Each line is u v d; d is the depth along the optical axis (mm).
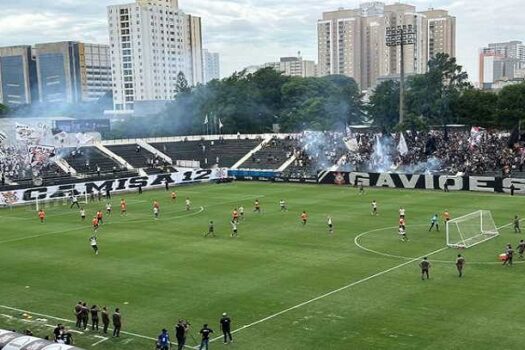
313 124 155000
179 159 127812
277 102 180250
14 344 27109
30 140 105312
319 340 33719
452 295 40688
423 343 32562
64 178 105500
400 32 113125
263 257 53375
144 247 59031
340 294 41812
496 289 41688
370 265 49438
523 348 31438
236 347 33281
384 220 69312
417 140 118500
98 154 121938
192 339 34969
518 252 52094
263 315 38219
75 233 67438
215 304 40781
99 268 51406
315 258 52406
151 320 38312
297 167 116625
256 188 103500
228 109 164625
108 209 80938
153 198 95125
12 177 103562
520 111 134000
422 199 84562
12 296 44250
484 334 33500
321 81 177000
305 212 75000
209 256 54438
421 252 53438
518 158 101188
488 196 85812
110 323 38125
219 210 80562
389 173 98250
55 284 47000
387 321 36156
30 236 66500
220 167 123062
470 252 52844
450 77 151250
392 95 158250
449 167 103562
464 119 146125
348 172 102812
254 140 134500
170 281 46625
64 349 26250
